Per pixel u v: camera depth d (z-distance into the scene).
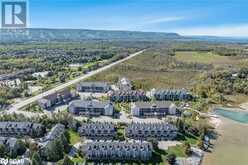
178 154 142.25
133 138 158.38
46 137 149.50
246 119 199.38
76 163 128.38
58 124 161.38
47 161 130.25
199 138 160.50
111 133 159.00
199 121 188.38
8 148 133.88
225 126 185.00
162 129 159.25
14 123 160.38
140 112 194.25
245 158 143.00
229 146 155.88
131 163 133.50
